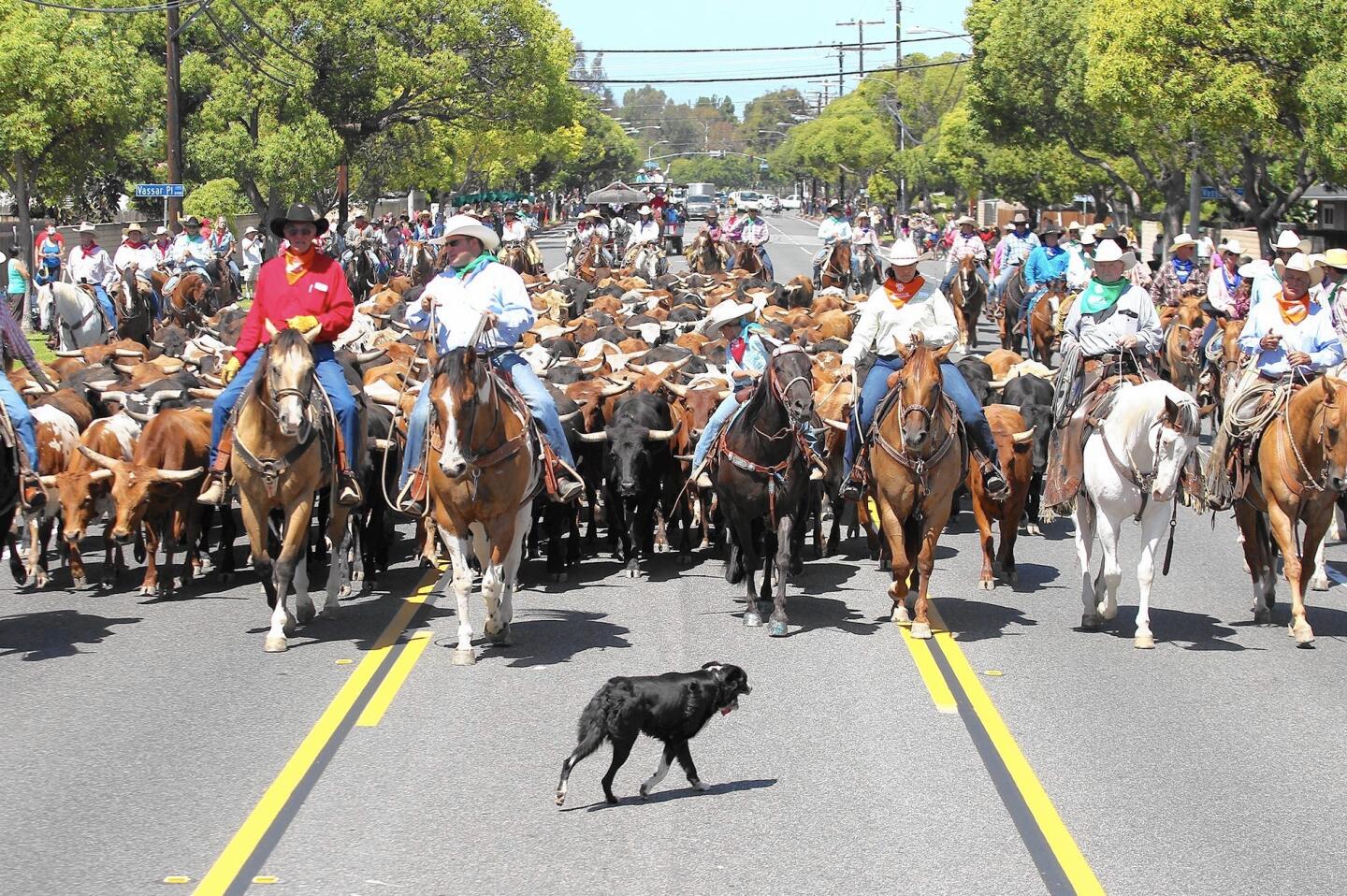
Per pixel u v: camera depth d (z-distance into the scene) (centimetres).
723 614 1307
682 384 1664
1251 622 1304
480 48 5831
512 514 1173
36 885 758
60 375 1983
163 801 869
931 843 805
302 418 1146
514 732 984
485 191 9981
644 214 4434
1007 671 1131
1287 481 1209
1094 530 1298
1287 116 3183
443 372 1091
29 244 3872
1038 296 2750
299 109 5166
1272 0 2909
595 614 1309
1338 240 4362
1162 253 4772
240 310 2717
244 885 755
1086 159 5200
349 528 1418
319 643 1217
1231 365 1880
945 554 1593
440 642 1219
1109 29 3284
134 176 5206
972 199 8975
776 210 16112
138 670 1138
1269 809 854
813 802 862
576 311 3081
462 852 793
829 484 1544
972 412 1250
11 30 3756
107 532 1427
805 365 1205
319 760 930
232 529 1452
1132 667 1145
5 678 1117
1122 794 876
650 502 1481
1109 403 1221
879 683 1097
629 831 821
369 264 4312
